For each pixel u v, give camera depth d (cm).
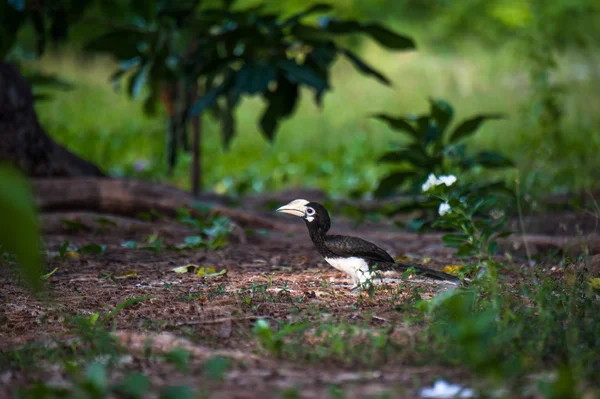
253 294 737
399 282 782
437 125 1227
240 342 583
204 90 1577
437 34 3975
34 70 1622
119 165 2267
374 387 475
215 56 1422
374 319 634
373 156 2370
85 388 418
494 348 507
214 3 2734
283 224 1209
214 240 1038
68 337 596
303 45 1386
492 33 3909
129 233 1130
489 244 729
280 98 1383
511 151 2208
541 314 572
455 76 3350
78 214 1133
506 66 3184
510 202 1151
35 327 635
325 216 801
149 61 1442
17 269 796
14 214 249
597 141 1723
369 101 3238
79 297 735
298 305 695
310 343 570
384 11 4138
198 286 787
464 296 598
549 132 1728
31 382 493
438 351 533
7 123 1220
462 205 758
